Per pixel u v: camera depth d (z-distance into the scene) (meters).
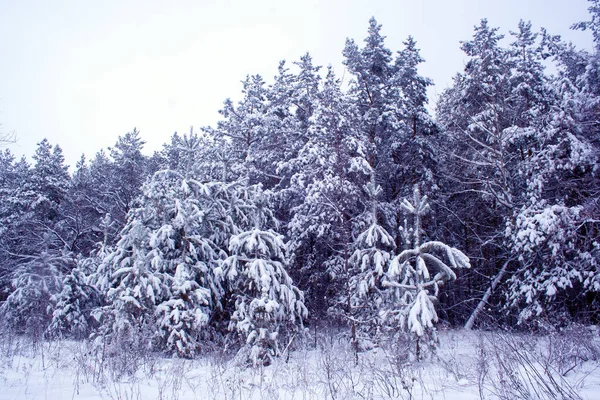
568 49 17.73
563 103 14.91
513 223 16.28
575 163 14.14
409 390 7.16
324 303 17.33
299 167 18.05
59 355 10.16
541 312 13.61
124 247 12.87
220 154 17.38
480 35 20.30
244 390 7.63
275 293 12.50
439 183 20.66
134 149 29.95
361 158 15.93
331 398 6.91
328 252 18.56
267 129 20.39
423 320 9.35
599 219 13.47
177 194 14.22
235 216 15.50
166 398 6.89
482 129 18.94
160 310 11.65
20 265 22.03
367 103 20.05
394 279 11.09
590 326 13.46
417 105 19.80
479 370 7.66
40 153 28.95
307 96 20.84
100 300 18.39
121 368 8.67
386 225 18.50
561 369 7.84
